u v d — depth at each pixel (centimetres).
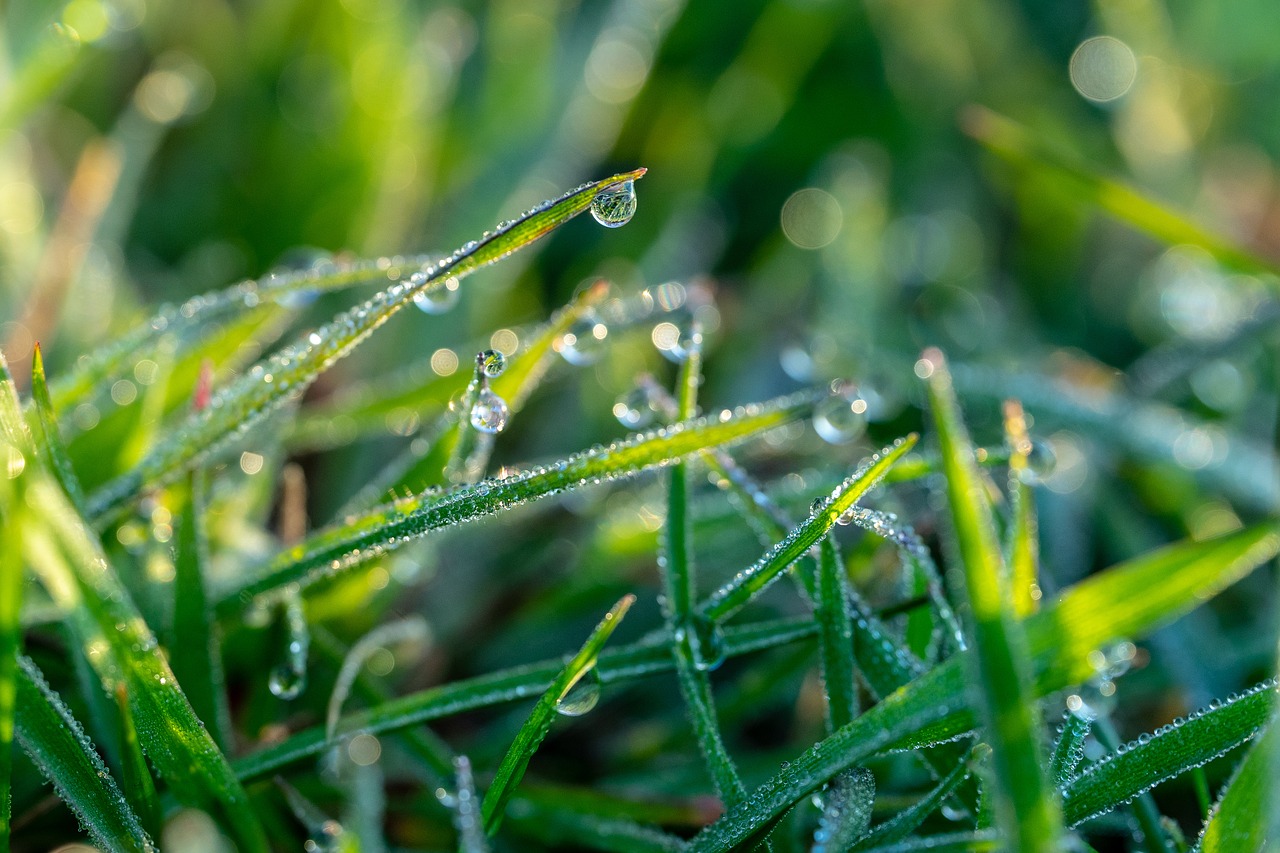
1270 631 20
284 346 23
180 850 17
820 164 31
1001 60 34
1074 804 16
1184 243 22
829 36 30
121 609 16
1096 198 22
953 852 16
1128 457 22
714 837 16
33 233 22
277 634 18
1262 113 35
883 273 28
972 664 15
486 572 21
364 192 25
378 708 17
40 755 16
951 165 32
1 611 15
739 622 20
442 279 17
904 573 18
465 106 28
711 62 31
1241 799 16
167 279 24
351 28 26
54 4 24
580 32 29
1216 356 23
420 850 18
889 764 18
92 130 27
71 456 19
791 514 19
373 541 17
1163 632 20
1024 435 17
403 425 20
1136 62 32
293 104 27
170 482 18
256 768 17
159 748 16
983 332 27
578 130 28
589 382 23
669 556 17
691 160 28
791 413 18
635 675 17
